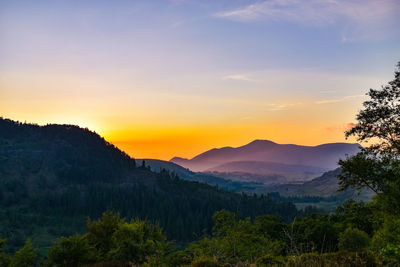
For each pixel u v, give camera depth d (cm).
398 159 2400
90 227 3038
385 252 881
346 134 2812
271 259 1034
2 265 2562
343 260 773
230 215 2219
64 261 2536
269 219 4394
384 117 2608
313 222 3659
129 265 2150
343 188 2570
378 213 2511
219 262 1000
